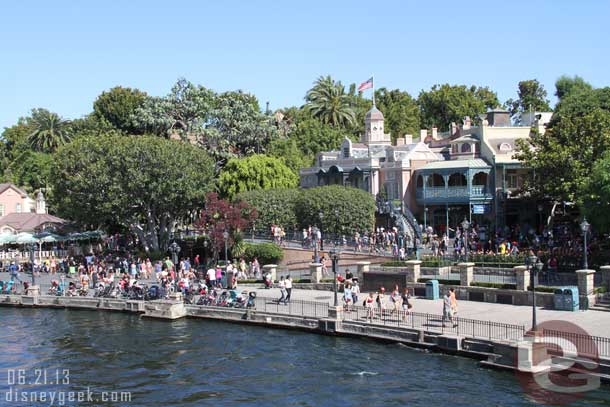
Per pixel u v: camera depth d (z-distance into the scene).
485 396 30.33
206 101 99.25
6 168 128.75
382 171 82.19
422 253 63.16
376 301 46.88
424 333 38.97
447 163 76.25
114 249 79.12
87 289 60.78
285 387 33.12
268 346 41.56
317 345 41.25
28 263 76.25
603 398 29.42
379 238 66.88
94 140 74.38
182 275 58.31
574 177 57.66
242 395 32.25
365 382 33.25
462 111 123.94
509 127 77.44
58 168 73.06
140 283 59.38
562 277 46.91
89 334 47.00
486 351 35.72
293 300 49.00
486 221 73.88
